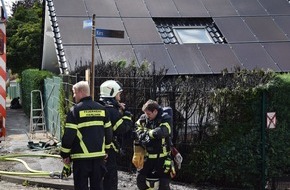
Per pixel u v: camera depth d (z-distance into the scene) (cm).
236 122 951
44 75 1773
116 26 1466
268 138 962
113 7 1554
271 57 1437
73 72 1148
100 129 559
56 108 1376
